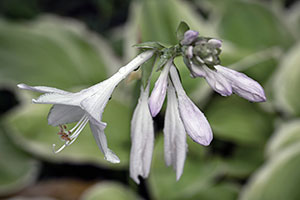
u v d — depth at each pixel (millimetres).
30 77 666
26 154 677
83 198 611
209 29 643
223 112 634
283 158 559
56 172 719
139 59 429
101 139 398
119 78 425
